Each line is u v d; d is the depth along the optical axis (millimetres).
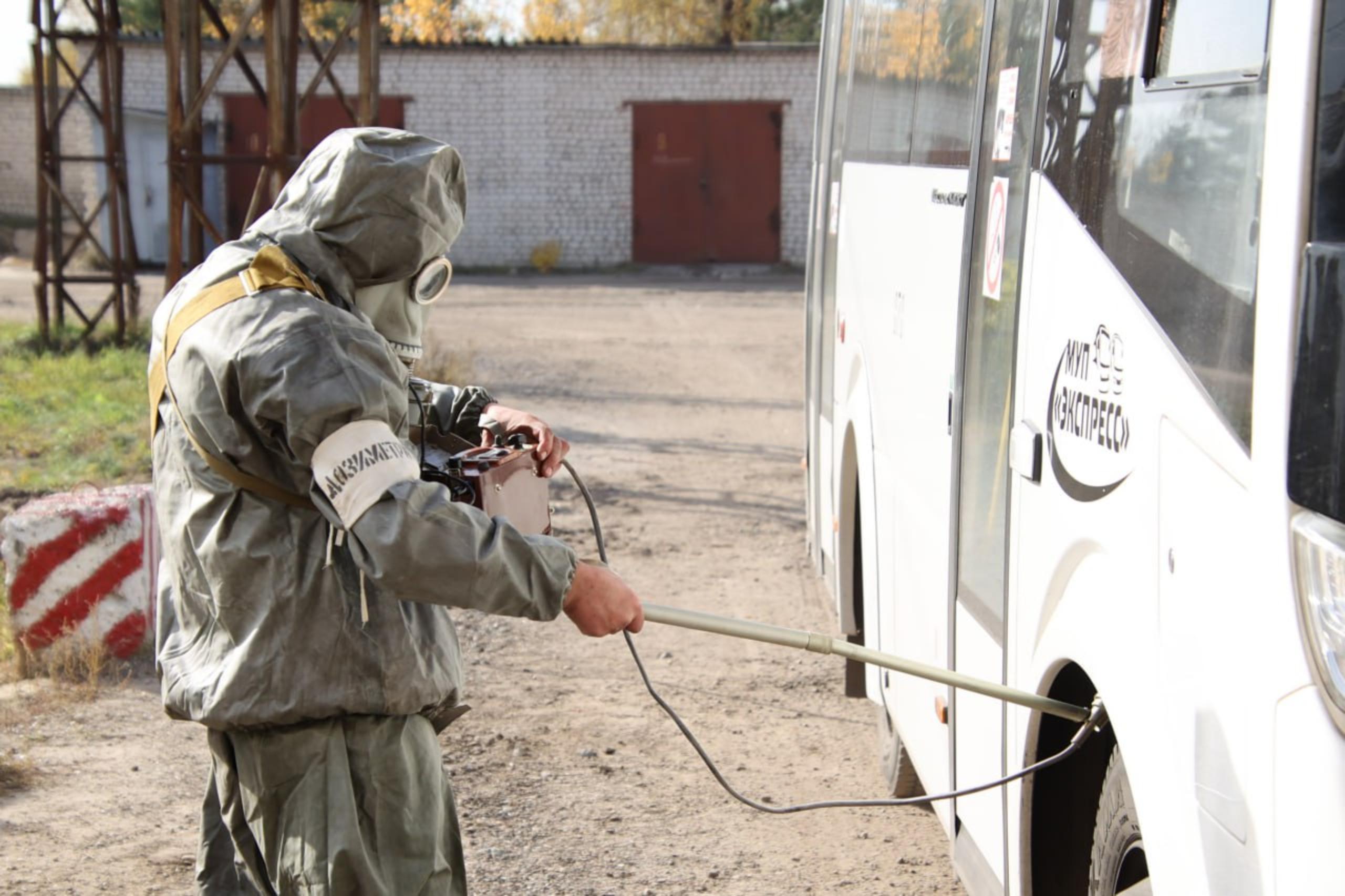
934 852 4969
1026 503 3172
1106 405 2709
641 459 12812
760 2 43750
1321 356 2000
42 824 4984
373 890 2744
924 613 4320
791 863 4867
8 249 35969
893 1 5406
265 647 2713
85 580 6539
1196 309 2375
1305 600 1986
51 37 18078
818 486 7340
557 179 33219
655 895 4609
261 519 2709
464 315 24219
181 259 14758
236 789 2896
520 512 2971
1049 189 3170
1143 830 2473
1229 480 2201
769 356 19938
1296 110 2137
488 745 5902
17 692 6309
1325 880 1917
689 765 5758
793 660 7184
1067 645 2865
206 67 30891
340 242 2748
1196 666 2275
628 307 25891
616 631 2771
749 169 33312
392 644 2748
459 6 42469
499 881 4688
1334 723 1934
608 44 32781
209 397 2658
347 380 2561
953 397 3900
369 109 14930
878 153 5516
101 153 31422
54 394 14688
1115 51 2891
